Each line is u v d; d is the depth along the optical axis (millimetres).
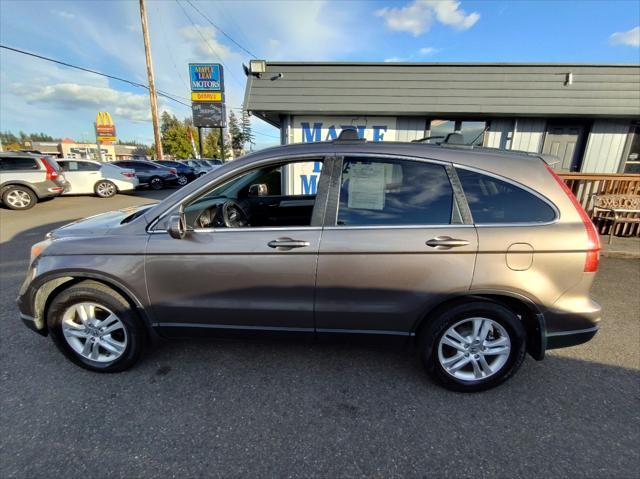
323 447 1832
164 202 2240
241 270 2154
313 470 1698
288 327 2268
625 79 6484
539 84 6605
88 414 2039
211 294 2221
